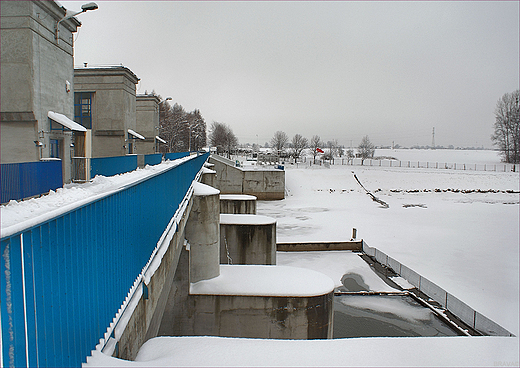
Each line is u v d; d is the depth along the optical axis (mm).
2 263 3297
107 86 38000
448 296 23469
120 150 38469
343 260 33344
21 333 3541
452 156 182625
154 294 9086
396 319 22844
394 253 34375
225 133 156375
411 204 64000
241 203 39562
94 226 5258
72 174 23359
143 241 8242
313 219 50125
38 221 3641
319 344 9000
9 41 19422
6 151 20062
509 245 37219
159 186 10180
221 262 27156
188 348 8305
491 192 75375
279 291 18062
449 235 41125
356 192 73812
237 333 17844
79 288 4746
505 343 9641
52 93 21938
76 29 24469
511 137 119750
